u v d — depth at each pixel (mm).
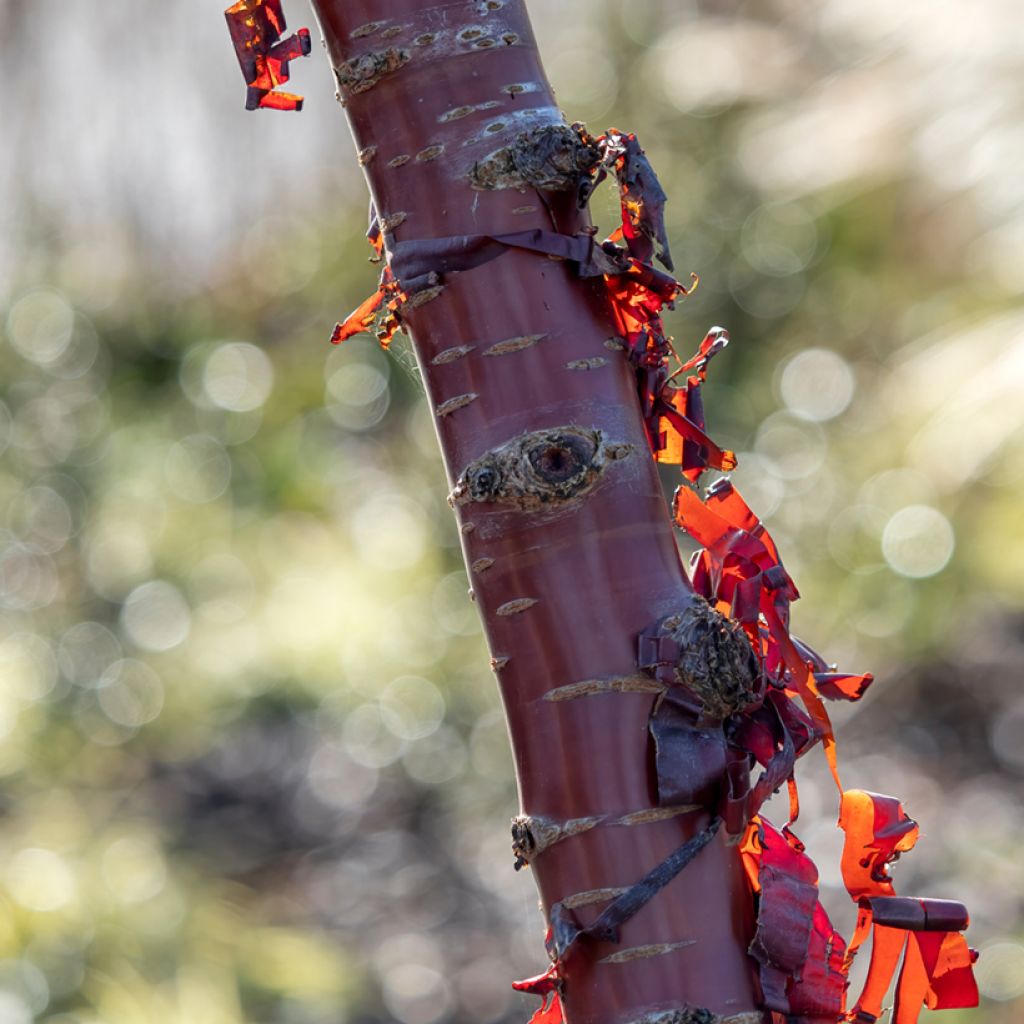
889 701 8102
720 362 7227
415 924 7277
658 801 1875
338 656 6918
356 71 1893
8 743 5008
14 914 3352
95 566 7094
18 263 6625
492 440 1881
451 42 1887
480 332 1882
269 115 5348
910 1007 1924
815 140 4660
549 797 1883
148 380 7539
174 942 3523
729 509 1947
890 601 6367
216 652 6801
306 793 7684
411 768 7672
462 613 7297
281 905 7047
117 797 6078
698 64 6254
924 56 4305
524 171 1883
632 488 1884
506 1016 6770
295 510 7266
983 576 6199
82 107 5332
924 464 5359
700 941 1874
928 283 5598
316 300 7270
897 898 1925
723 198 7156
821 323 7027
